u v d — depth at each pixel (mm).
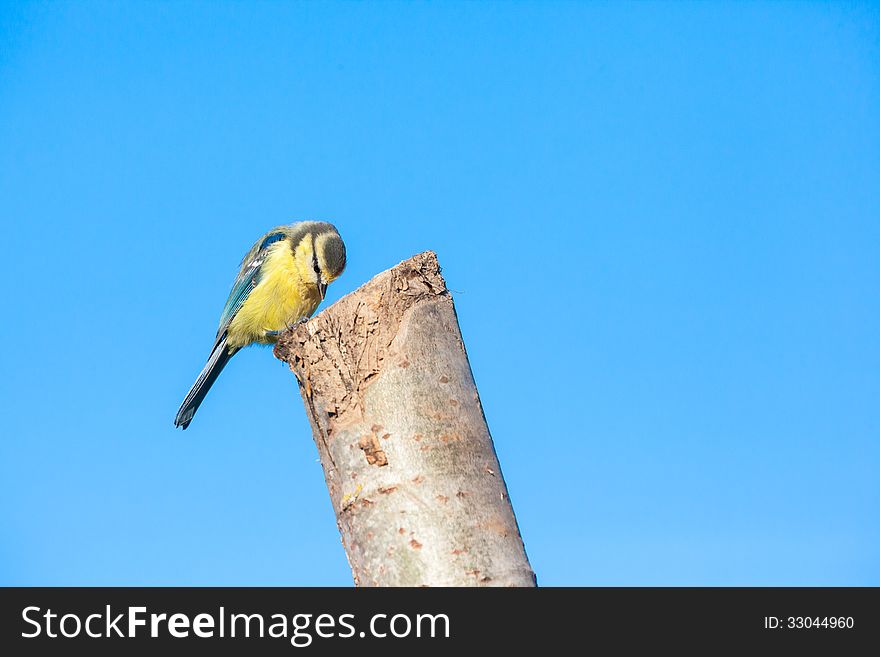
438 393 6922
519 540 6625
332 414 7047
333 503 7031
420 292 7293
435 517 6434
